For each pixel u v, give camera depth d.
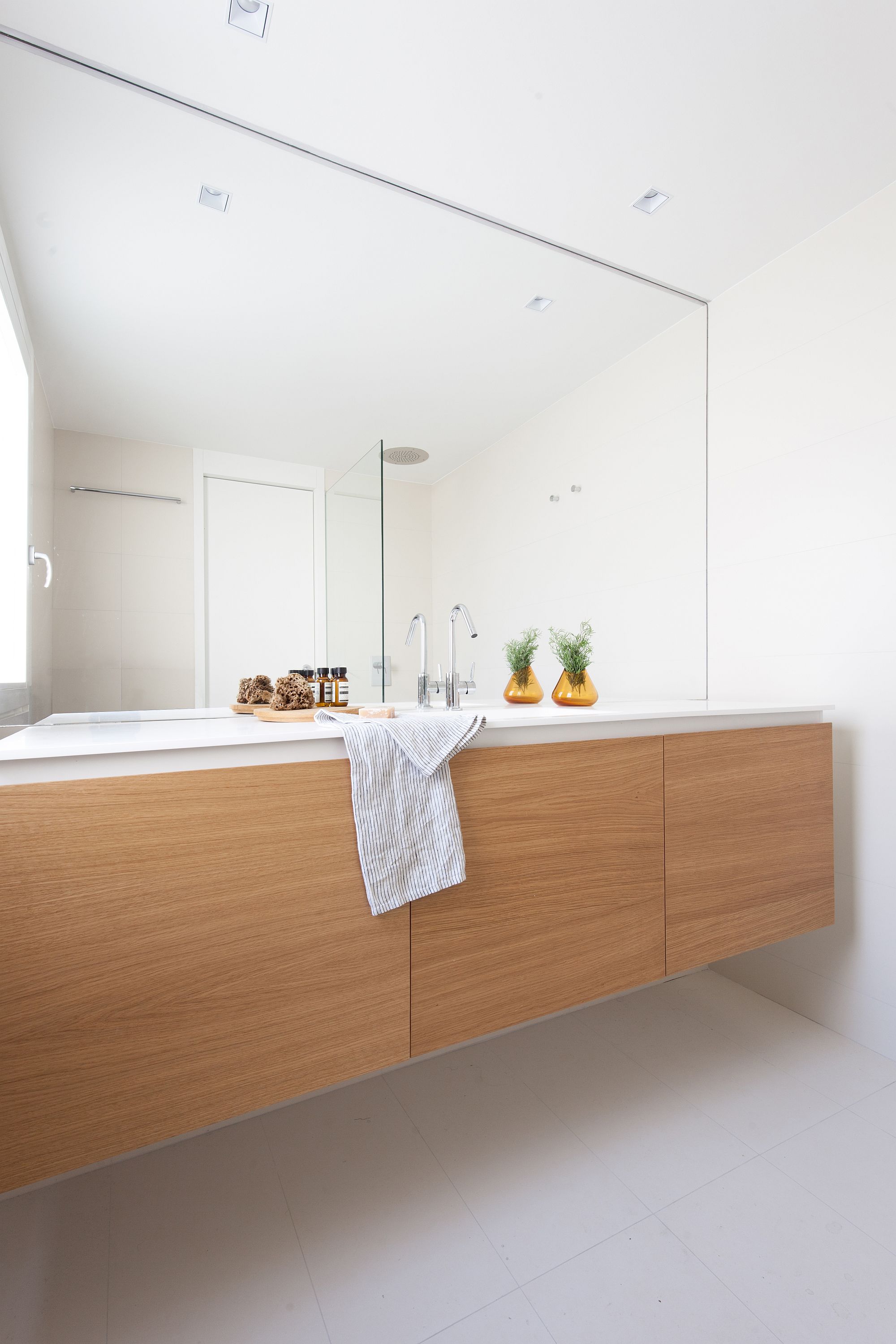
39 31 1.36
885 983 1.91
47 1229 1.28
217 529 1.71
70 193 1.50
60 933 0.99
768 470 2.21
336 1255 1.22
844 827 2.01
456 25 1.35
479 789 1.37
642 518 2.31
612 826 1.54
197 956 1.08
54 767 1.01
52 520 1.52
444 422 1.99
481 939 1.36
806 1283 1.16
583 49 1.42
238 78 1.47
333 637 1.85
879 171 1.82
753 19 1.37
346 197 1.76
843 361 1.99
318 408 1.82
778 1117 1.60
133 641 1.60
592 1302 1.12
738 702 2.32
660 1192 1.37
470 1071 1.81
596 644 2.23
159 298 1.62
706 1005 2.19
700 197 1.89
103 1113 1.02
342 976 1.20
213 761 1.13
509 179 1.80
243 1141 1.54
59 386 1.53
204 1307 1.11
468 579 2.04
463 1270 1.18
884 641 1.90
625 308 2.22
